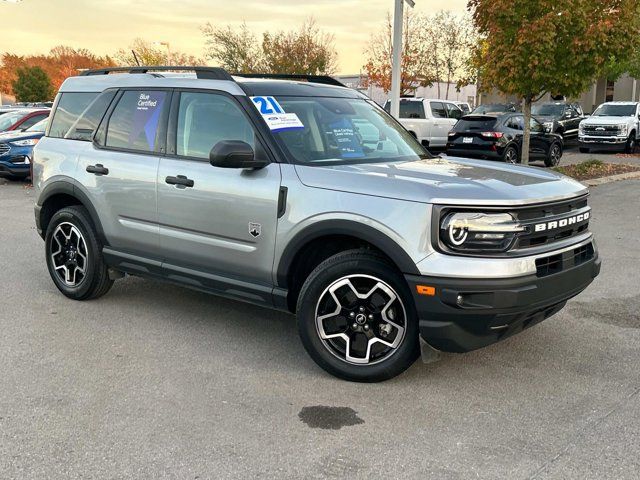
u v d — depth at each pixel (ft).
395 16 48.26
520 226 12.06
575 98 46.83
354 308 13.15
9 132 48.85
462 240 11.84
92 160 17.74
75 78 19.58
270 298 14.32
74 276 18.89
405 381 13.43
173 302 19.07
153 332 16.46
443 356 14.79
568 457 10.41
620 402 12.45
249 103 14.80
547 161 58.80
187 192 15.30
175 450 10.61
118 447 10.69
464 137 55.72
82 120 18.65
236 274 14.93
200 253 15.40
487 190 12.26
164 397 12.62
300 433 11.21
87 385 13.15
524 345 15.48
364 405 12.32
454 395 12.75
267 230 13.96
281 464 10.21
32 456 10.40
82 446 10.72
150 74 17.49
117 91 17.92
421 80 139.54
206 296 19.76
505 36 43.21
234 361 14.55
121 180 16.83
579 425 11.51
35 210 19.79
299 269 14.07
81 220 18.16
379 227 12.34
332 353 13.43
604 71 45.68
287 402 12.43
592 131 76.02
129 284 21.01
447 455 10.49
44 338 15.92
